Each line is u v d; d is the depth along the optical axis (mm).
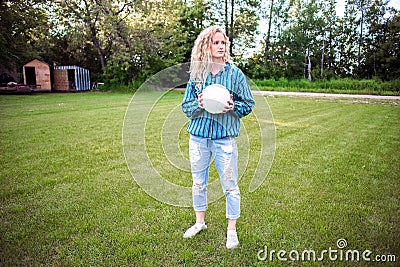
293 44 29547
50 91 18078
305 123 6680
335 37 30094
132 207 2514
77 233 2117
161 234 2096
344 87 20297
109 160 3814
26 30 19688
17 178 3139
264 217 2346
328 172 3400
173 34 19125
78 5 19172
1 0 17359
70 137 5094
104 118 7180
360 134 5523
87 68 23938
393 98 14555
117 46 19000
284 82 22344
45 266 1766
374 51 27812
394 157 4016
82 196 2729
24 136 5094
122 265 1772
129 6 18766
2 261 1789
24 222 2260
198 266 1772
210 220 2309
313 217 2350
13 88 15273
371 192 2848
